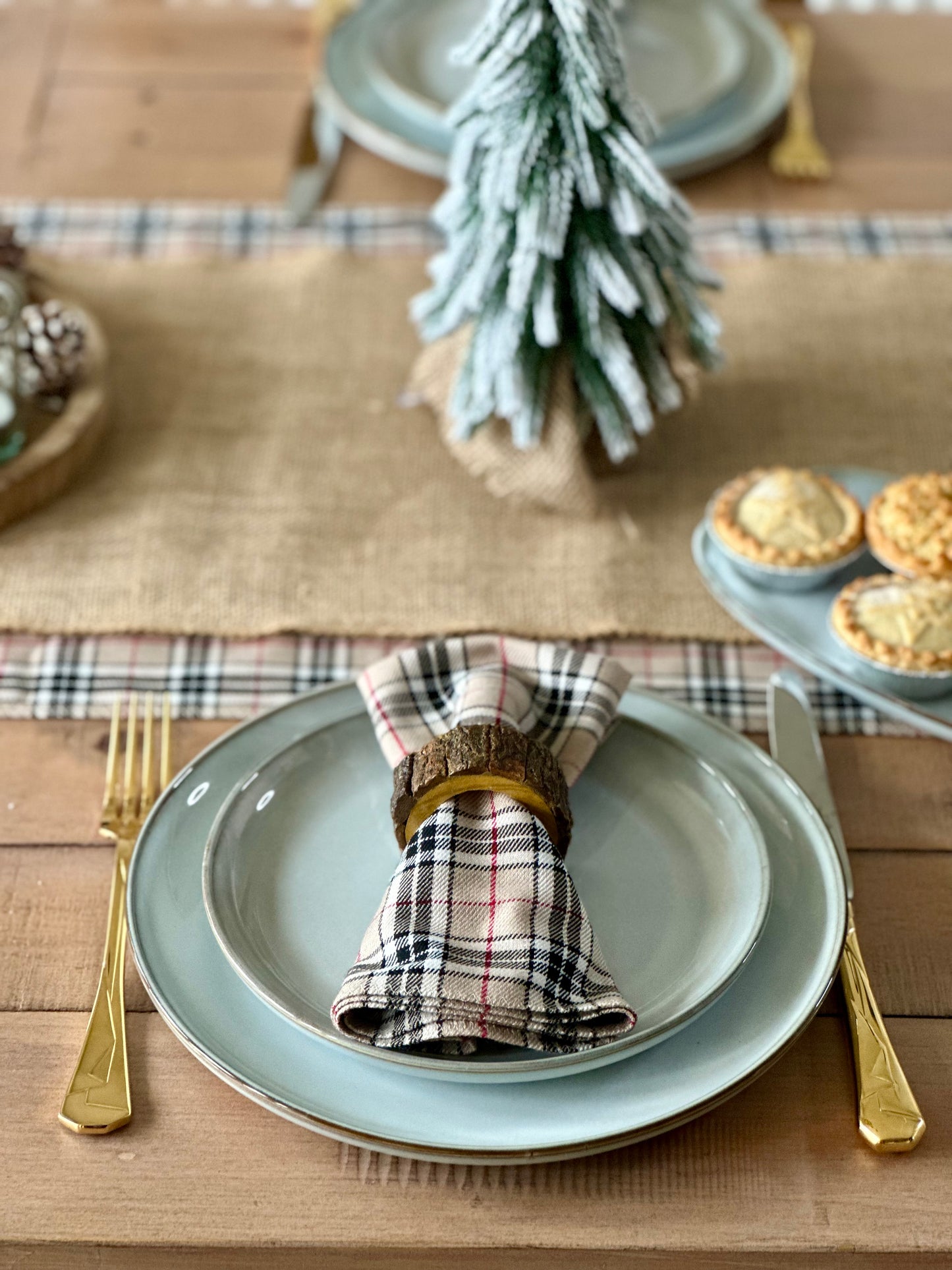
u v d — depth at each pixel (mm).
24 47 1166
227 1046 613
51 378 863
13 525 831
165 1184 603
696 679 767
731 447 878
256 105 1123
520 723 671
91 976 660
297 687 765
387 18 1109
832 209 1029
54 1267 600
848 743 742
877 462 871
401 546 829
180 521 835
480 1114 598
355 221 1020
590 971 599
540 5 744
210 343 936
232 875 655
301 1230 594
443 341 886
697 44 1100
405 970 594
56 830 706
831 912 647
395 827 651
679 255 815
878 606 752
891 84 1131
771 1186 604
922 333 943
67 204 1027
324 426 890
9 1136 613
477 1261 600
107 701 754
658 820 680
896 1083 621
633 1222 597
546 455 833
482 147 782
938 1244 591
